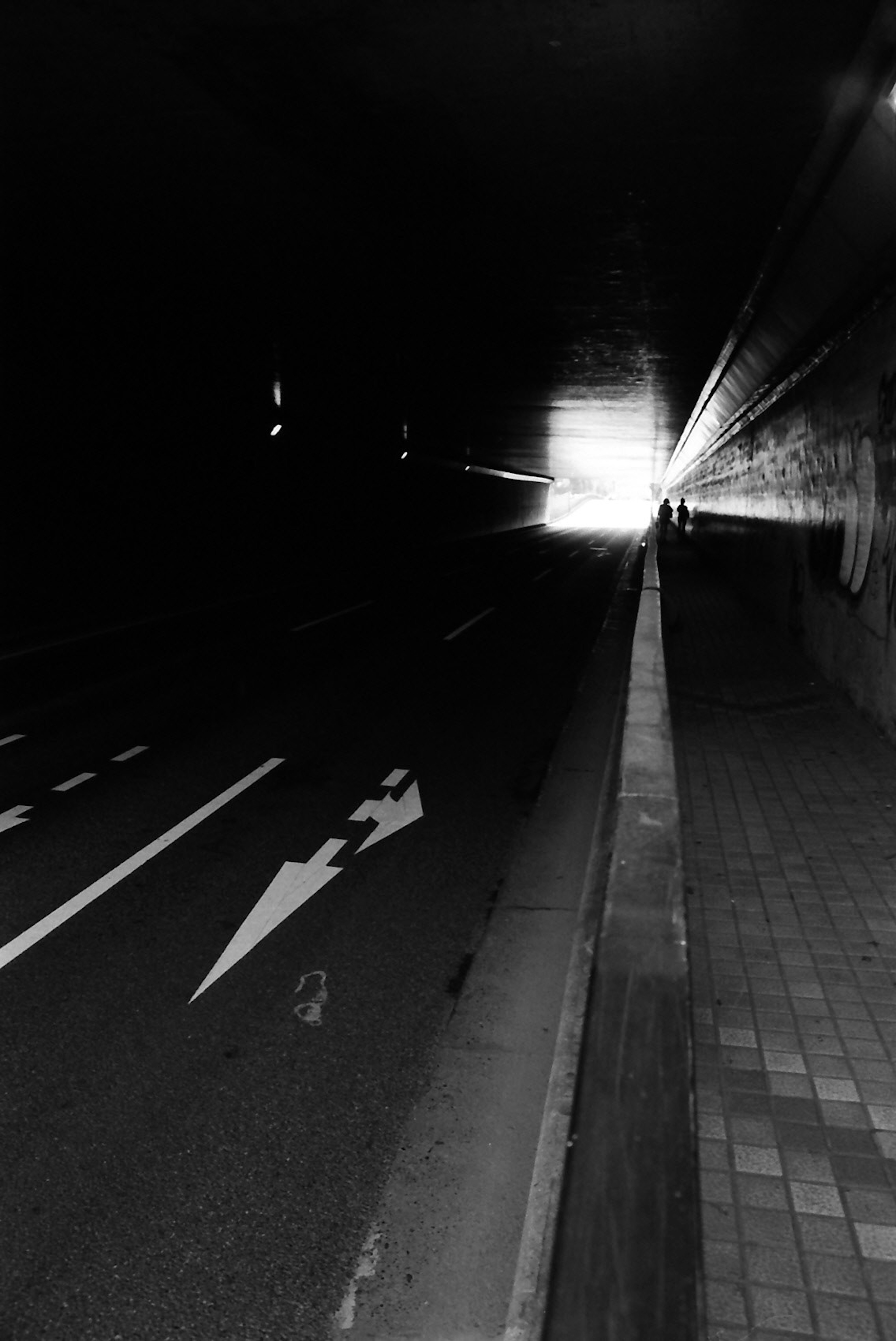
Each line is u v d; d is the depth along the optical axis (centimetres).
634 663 663
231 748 900
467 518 5609
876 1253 269
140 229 1084
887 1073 357
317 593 2412
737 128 762
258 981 459
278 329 1585
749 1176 303
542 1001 440
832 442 1068
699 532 3978
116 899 554
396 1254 287
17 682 1217
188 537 2161
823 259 899
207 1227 298
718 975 432
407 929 516
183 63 691
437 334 1650
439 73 695
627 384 2325
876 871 550
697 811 661
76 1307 266
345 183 931
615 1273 128
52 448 1611
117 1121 351
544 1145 321
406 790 771
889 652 810
